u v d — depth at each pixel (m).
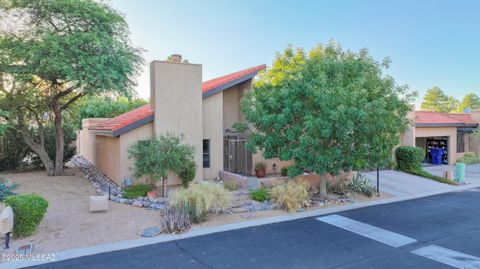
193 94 13.89
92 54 13.53
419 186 14.64
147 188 12.06
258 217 9.30
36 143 17.50
